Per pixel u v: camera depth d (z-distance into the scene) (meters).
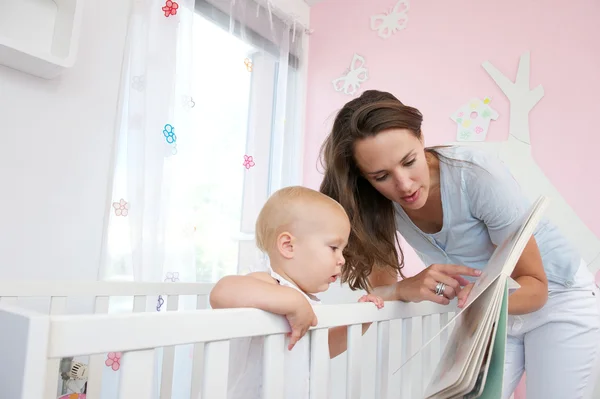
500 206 1.01
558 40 1.79
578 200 1.67
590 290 1.16
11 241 1.22
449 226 1.12
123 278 1.39
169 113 1.51
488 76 1.90
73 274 1.34
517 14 1.88
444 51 2.02
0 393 0.39
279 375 0.63
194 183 1.62
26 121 1.27
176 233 1.53
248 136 1.90
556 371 1.11
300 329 0.65
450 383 0.66
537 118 1.78
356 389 0.79
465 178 1.05
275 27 2.11
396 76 2.11
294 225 0.85
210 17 1.79
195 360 1.13
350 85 2.22
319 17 2.37
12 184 1.23
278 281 0.83
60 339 0.40
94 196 1.40
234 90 1.85
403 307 0.95
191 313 0.51
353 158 1.06
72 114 1.37
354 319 0.78
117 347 0.44
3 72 1.23
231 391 0.79
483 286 0.71
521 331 1.17
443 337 1.13
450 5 2.04
